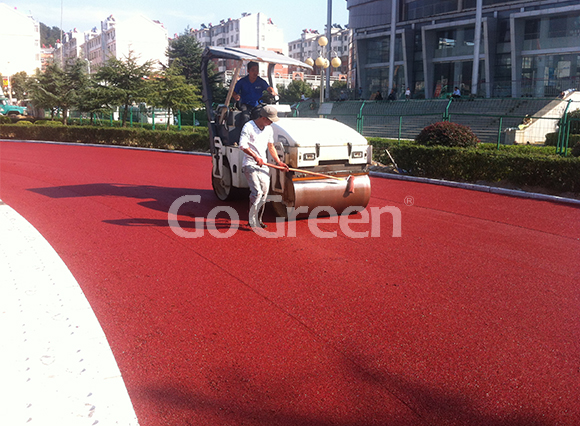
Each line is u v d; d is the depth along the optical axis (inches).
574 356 143.8
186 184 455.8
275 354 143.3
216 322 163.3
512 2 1482.5
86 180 477.1
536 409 119.8
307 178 287.4
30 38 3961.6
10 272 204.5
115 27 3533.5
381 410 118.6
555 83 1450.5
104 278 202.4
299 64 337.4
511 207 360.8
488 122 1073.5
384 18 1849.2
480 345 149.6
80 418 112.1
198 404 120.0
